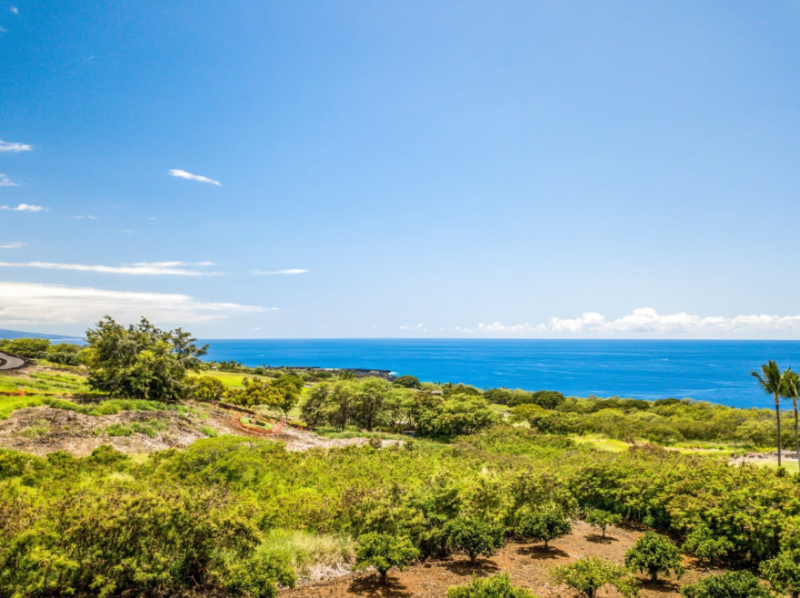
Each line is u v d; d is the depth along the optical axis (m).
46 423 30.56
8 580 9.91
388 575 13.74
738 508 16.39
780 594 12.30
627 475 21.89
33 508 12.01
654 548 13.77
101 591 10.28
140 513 11.88
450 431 67.00
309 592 12.30
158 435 34.81
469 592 10.65
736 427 61.06
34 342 100.19
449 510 16.86
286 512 17.03
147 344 51.03
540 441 49.50
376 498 16.80
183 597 11.25
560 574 12.26
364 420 71.31
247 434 44.03
